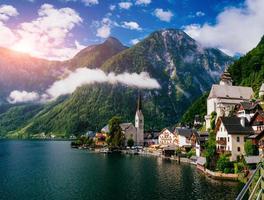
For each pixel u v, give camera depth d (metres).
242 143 109.00
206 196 74.12
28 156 188.50
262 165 18.66
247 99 184.12
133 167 129.88
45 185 91.56
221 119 114.81
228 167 98.25
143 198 74.44
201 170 116.19
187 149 178.00
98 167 130.88
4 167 133.00
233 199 70.62
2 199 75.56
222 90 187.38
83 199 74.75
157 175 106.69
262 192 19.31
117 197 76.00
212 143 120.56
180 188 84.00
